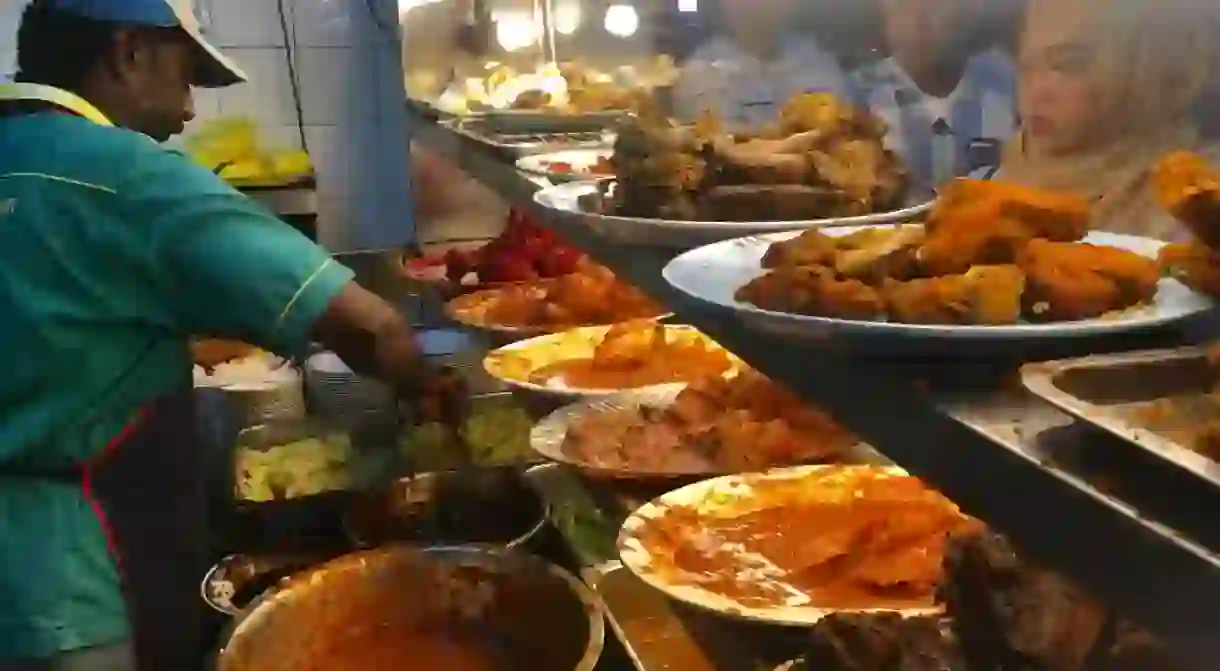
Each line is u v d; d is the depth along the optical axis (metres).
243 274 1.17
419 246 2.78
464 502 1.57
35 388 1.19
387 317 1.27
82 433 1.22
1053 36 0.96
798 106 1.23
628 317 1.89
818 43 1.52
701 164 1.15
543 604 1.24
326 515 1.65
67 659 1.23
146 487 1.30
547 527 1.44
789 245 0.84
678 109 1.87
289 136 3.28
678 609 1.12
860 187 1.09
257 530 1.61
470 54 2.83
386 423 1.84
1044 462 0.47
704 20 1.93
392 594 1.30
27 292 1.16
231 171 2.92
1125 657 0.54
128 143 1.19
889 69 1.32
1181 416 0.48
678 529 1.16
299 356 1.51
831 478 1.22
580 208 1.25
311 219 2.99
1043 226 0.75
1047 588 0.64
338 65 3.27
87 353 1.19
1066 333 0.59
